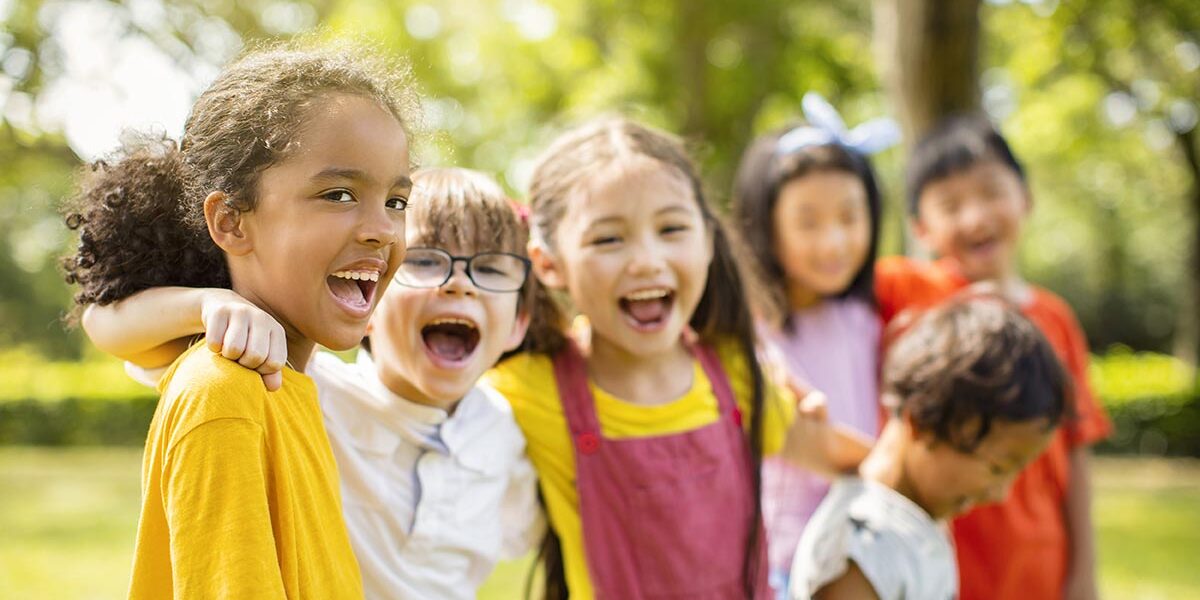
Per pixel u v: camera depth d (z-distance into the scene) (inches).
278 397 55.2
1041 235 1066.1
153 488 52.9
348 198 56.0
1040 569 116.7
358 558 73.4
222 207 56.2
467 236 78.2
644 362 89.1
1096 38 419.5
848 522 85.0
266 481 52.3
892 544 82.0
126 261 62.1
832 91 592.4
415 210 78.3
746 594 87.4
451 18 452.4
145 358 62.3
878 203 123.2
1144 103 528.4
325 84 57.1
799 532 110.3
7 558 269.0
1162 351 957.8
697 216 87.2
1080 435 124.1
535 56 528.4
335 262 55.4
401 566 75.1
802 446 98.5
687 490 85.5
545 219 88.7
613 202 83.6
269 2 285.7
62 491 406.9
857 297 123.0
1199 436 529.7
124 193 62.5
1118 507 364.8
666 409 87.5
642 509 84.5
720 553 86.1
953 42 192.2
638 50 563.2
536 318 89.5
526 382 87.8
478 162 510.9
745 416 92.4
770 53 571.5
